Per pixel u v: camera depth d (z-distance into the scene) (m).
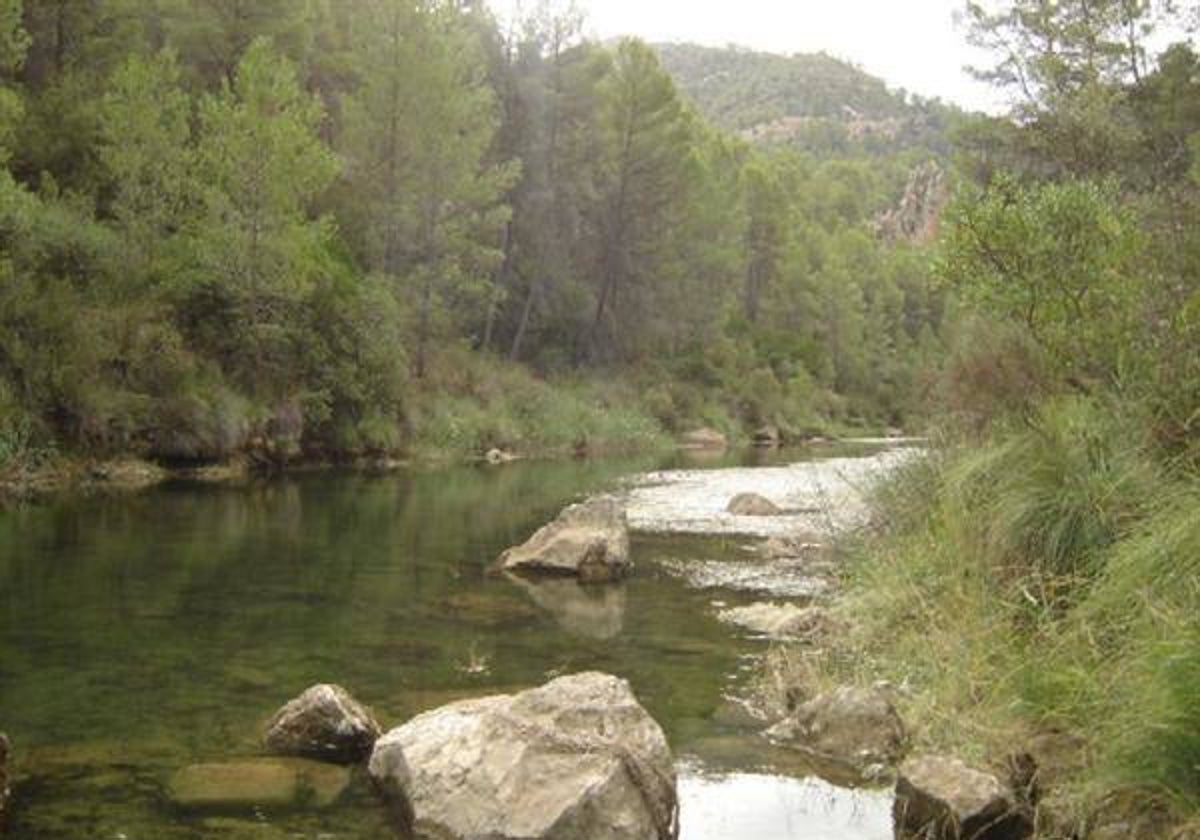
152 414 27.72
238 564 14.42
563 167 54.75
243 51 40.00
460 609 11.79
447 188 40.22
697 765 7.02
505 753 6.11
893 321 97.44
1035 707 6.74
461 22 49.16
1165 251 9.83
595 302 57.38
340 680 8.86
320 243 34.69
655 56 56.06
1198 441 8.25
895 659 8.76
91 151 32.53
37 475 24.09
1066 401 10.35
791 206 94.88
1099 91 20.45
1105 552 7.73
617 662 9.59
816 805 6.37
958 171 26.41
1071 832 5.49
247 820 6.00
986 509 9.30
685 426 56.88
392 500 23.09
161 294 30.08
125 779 6.58
